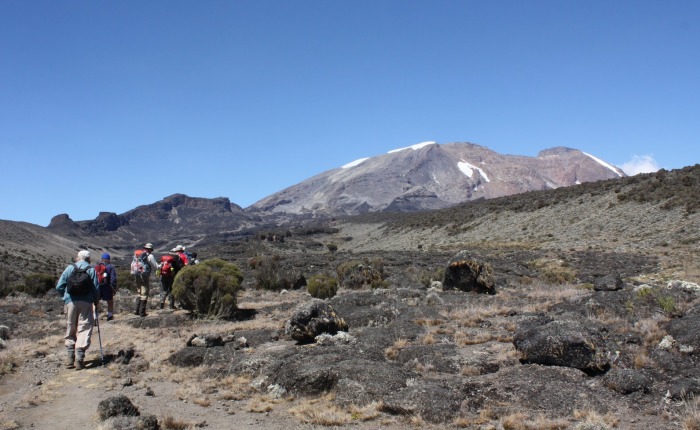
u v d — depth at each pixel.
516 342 8.34
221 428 6.41
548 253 44.81
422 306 13.29
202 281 14.02
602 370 7.33
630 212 54.00
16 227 123.00
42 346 11.13
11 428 6.27
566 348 7.54
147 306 17.02
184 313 14.70
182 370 9.12
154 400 7.55
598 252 42.56
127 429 5.90
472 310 12.74
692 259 32.69
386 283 21.91
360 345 9.31
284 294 20.77
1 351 10.45
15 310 15.86
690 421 5.79
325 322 10.23
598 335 7.86
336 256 59.88
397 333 10.32
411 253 56.12
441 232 79.94
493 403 6.76
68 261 103.25
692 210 46.94
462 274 17.80
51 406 7.22
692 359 7.34
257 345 10.55
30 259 78.25
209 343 10.03
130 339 11.65
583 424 5.81
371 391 7.03
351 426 6.35
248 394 7.77
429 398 6.62
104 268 12.35
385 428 6.25
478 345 9.36
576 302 11.90
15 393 7.88
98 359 9.83
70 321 9.46
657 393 6.70
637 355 7.61
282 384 7.75
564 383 7.07
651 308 10.07
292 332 10.35
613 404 6.56
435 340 9.70
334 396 7.24
